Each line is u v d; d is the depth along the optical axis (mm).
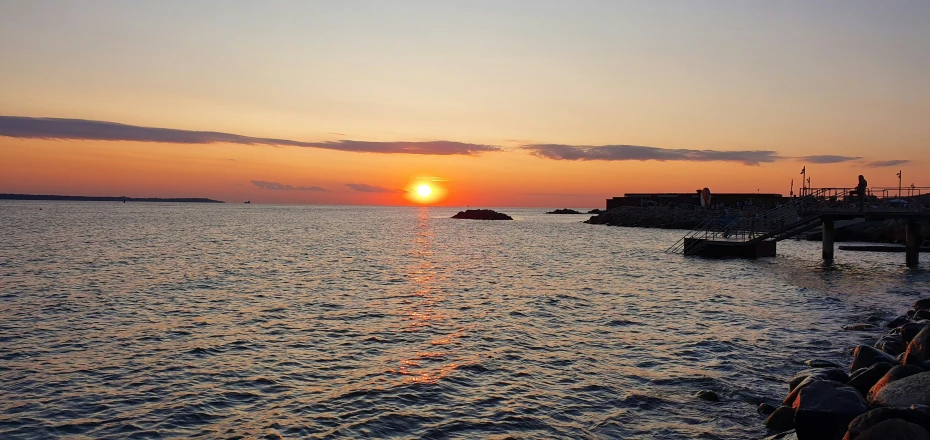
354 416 14500
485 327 24328
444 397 15789
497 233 105500
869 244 74188
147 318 25422
